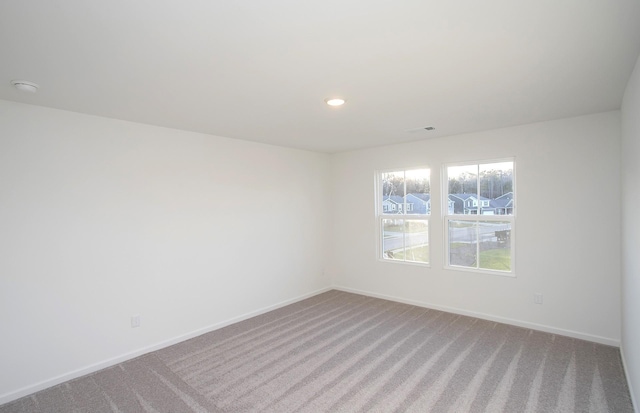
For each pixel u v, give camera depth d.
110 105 2.74
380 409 2.34
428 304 4.57
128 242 3.24
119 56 1.85
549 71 2.16
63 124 2.86
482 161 4.03
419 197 4.70
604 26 1.60
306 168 5.20
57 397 2.58
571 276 3.47
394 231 4.97
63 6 1.35
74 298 2.90
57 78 2.15
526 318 3.77
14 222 2.61
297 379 2.76
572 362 2.94
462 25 1.58
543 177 3.61
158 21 1.49
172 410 2.38
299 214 5.06
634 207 2.19
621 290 3.06
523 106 2.96
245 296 4.28
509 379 2.69
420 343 3.40
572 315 3.48
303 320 4.16
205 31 1.59
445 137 4.31
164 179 3.52
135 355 3.25
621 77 2.27
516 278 3.83
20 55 1.82
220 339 3.63
